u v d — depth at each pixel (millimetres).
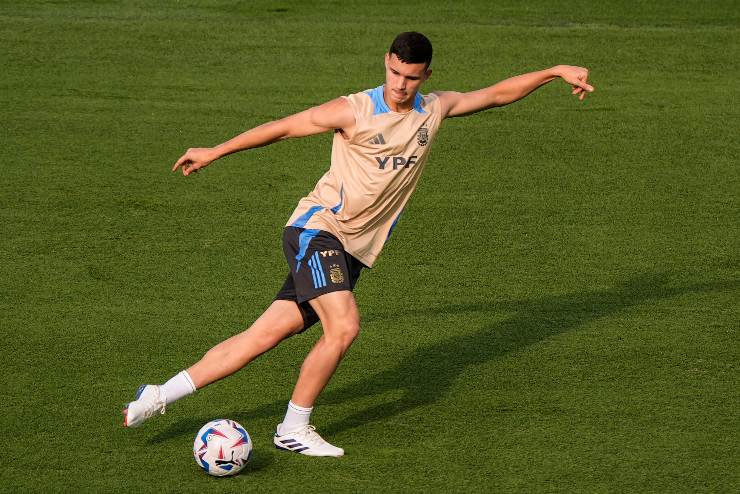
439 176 35188
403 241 30453
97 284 27531
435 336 24984
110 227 31031
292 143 37844
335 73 43562
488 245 30266
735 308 26422
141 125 38844
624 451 19812
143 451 19688
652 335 24953
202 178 34719
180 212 32188
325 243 19047
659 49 46156
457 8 50938
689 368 23312
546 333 25109
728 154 37094
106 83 42500
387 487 18484
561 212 32531
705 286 27750
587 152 37188
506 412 21391
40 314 25734
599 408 21547
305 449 19547
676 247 30203
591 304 26734
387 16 49750
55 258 29000
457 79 42750
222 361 19375
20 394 21844
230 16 49594
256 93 41719
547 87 42688
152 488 18344
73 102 40688
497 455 19656
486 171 35625
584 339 24766
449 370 23312
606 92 42188
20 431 20328
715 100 41594
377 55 45250
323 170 35688
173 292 27203
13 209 32031
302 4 51406
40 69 43562
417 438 20344
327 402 21938
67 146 37000
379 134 18422
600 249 30062
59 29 47344
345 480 18719
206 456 18484
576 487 18531
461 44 46125
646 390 22312
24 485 18406
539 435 20422
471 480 18734
